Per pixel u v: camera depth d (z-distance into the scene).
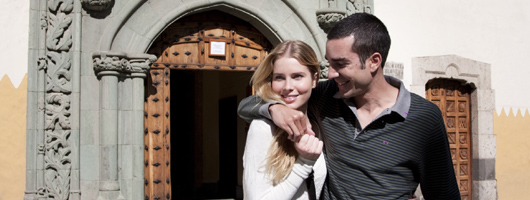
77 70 5.48
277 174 1.95
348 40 2.07
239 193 9.70
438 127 2.14
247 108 2.13
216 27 6.68
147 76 6.26
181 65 6.46
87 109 5.56
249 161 2.00
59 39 5.47
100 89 5.61
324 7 6.86
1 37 5.44
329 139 2.22
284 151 1.99
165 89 6.35
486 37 8.79
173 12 6.07
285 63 2.07
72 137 5.46
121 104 5.72
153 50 6.32
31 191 5.30
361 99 2.21
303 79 2.09
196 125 11.20
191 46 6.55
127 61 5.70
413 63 7.90
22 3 5.52
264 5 6.62
